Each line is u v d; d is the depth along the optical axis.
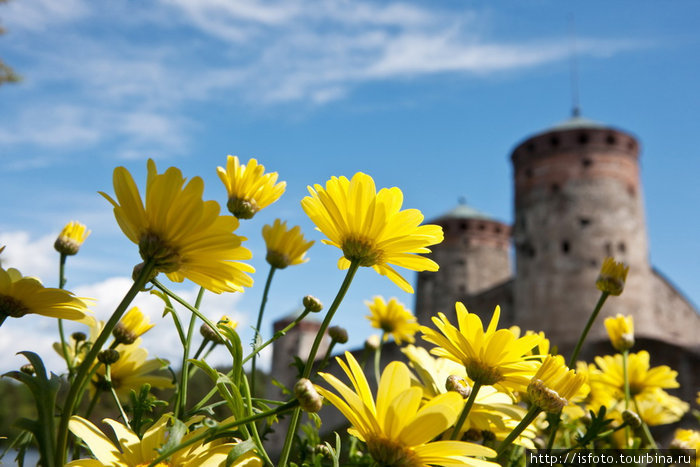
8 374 0.62
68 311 0.81
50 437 0.62
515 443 1.05
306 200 0.93
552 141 29.69
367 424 0.68
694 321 32.25
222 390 0.76
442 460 0.65
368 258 0.90
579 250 27.61
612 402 1.67
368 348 1.93
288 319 32.50
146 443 0.71
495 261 36.62
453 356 0.93
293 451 1.24
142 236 0.70
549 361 0.88
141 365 1.18
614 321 1.63
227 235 0.70
